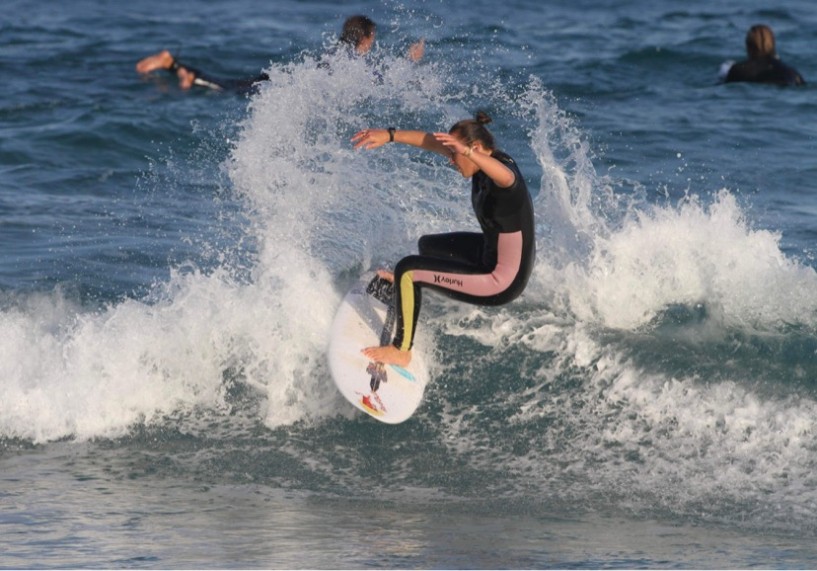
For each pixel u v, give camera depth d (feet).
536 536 68.49
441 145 80.38
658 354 86.53
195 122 158.61
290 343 88.48
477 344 89.15
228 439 84.17
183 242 115.03
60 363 89.25
